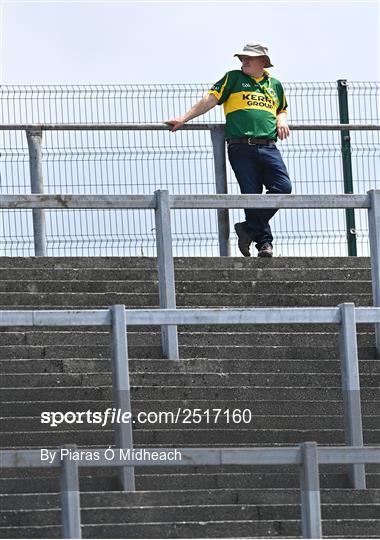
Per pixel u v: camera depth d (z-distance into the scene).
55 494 25.91
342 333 27.83
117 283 34.72
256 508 26.19
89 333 31.86
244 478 27.25
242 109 39.00
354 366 27.84
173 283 32.16
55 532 25.12
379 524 26.23
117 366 26.89
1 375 29.30
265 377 30.56
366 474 28.08
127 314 26.97
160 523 25.58
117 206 32.00
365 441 29.45
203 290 34.94
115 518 25.69
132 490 26.52
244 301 34.50
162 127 41.53
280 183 39.09
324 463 24.67
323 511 26.58
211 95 39.16
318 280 36.12
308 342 32.66
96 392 29.14
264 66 39.41
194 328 33.19
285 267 37.16
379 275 32.91
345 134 43.38
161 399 29.58
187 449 24.30
